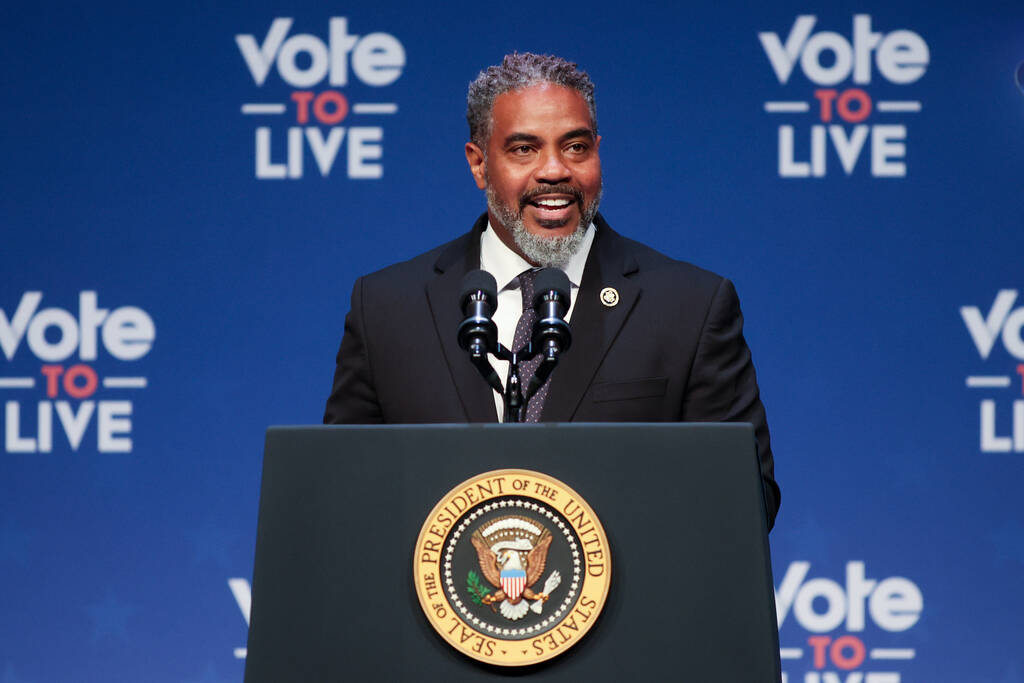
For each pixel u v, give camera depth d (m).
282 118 13.95
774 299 13.70
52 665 13.59
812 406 13.62
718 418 7.75
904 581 13.48
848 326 13.65
